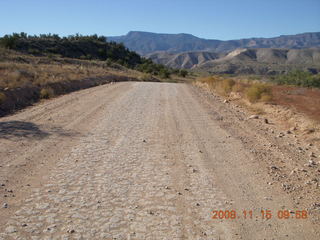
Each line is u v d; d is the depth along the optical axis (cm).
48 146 806
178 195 553
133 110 1335
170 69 9456
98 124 1064
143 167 685
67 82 2036
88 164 693
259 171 666
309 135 952
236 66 19588
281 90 2005
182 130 1011
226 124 1113
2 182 585
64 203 514
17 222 456
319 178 626
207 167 689
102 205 511
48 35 9600
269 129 1056
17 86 1512
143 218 475
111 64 6400
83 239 418
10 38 6625
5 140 833
